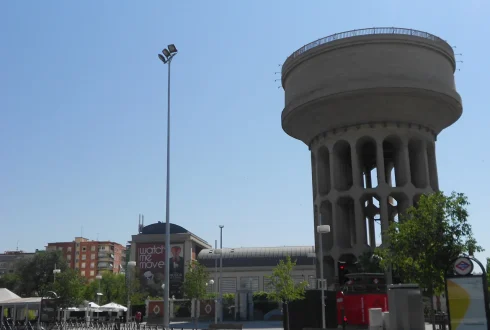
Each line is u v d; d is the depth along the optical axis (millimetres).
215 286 89938
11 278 93000
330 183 51250
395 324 21703
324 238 50781
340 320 32438
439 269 22750
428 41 47375
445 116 49031
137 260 93250
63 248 135875
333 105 47281
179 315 69375
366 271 42000
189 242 93375
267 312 67500
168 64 30656
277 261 90000
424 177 48781
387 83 45312
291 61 50750
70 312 62500
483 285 16219
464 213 23016
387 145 53625
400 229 24672
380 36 46688
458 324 16344
